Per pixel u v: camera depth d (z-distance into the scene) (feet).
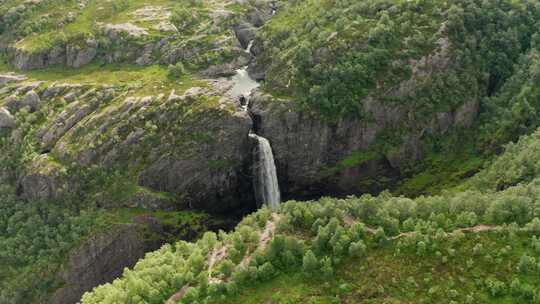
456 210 353.72
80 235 464.24
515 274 307.78
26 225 470.80
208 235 380.78
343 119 525.75
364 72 533.96
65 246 457.27
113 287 353.92
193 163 505.25
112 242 472.44
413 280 314.96
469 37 560.20
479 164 520.01
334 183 539.70
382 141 535.60
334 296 317.63
